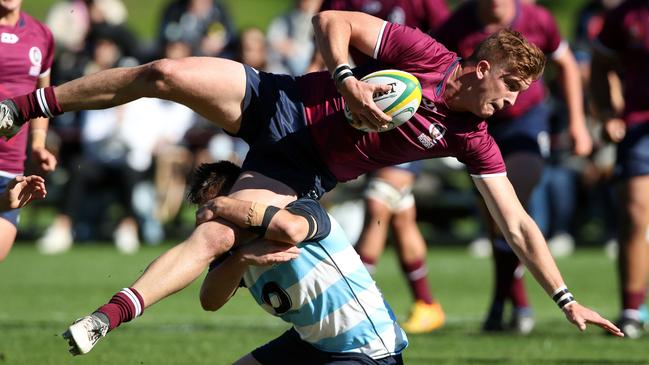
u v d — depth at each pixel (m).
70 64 52.34
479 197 31.00
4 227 23.91
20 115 20.11
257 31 49.44
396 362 19.50
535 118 31.64
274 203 19.78
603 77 32.28
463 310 36.38
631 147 31.31
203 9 55.97
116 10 59.66
